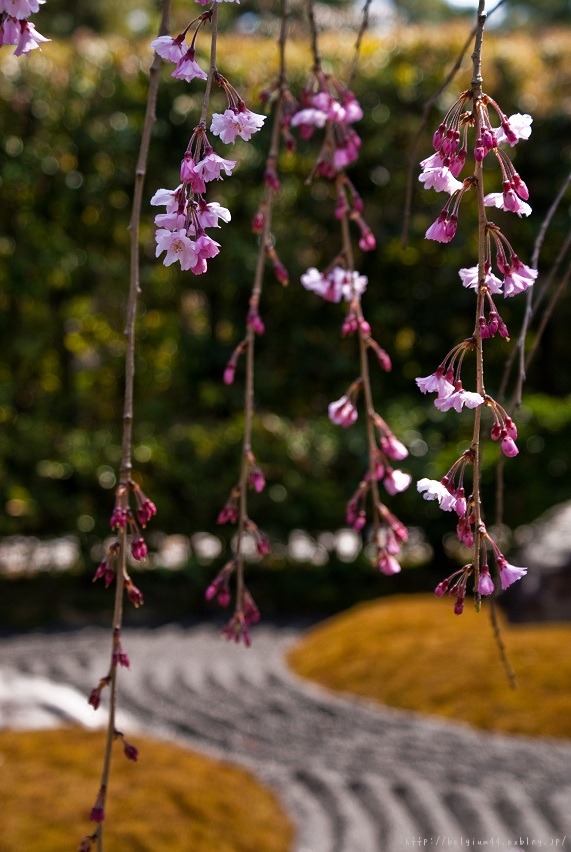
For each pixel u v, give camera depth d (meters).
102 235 7.88
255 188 7.71
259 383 7.96
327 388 8.34
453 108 1.05
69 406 7.84
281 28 1.62
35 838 3.00
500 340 8.05
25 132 7.54
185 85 7.60
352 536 9.34
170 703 4.94
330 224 7.96
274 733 4.53
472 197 6.71
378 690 5.01
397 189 7.85
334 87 1.60
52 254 7.61
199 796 3.40
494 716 4.61
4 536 7.48
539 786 3.86
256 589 7.64
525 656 5.01
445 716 4.69
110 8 15.85
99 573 1.27
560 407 7.43
